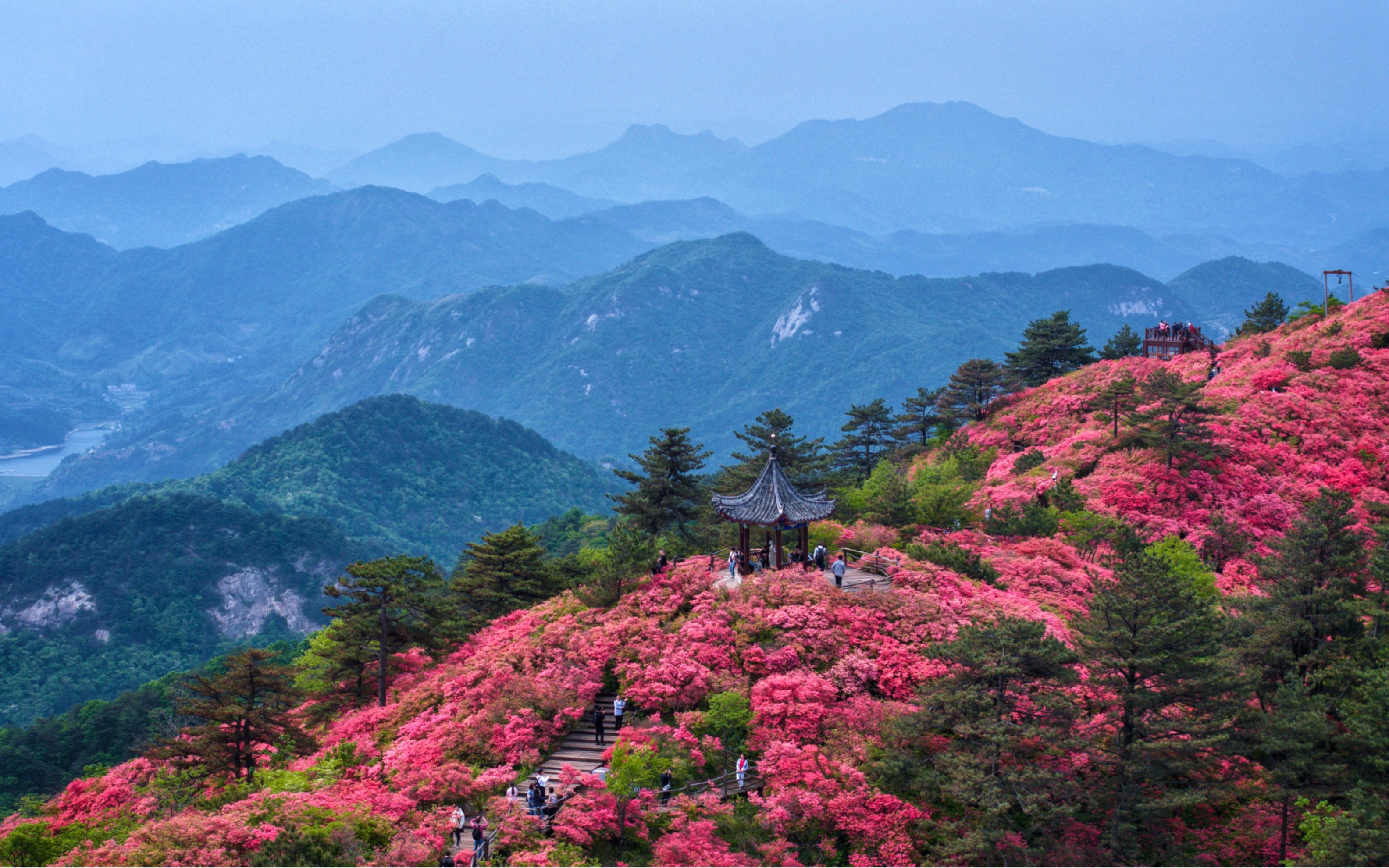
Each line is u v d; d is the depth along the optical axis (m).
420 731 48.66
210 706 48.66
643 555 58.53
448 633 64.00
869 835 37.25
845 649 47.69
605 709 48.09
